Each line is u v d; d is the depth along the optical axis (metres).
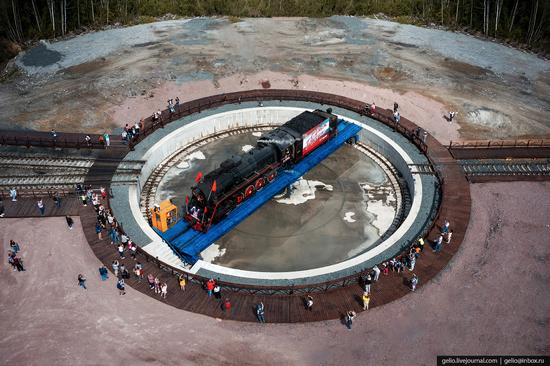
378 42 65.06
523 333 27.83
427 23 72.69
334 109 50.75
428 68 58.34
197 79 55.62
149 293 30.22
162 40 64.88
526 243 34.47
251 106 50.72
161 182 43.16
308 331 27.92
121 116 49.41
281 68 58.25
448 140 46.59
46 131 46.53
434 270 32.12
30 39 66.00
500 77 56.94
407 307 29.48
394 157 44.88
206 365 25.88
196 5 74.81
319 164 45.59
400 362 26.17
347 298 30.14
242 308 29.36
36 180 40.41
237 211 37.16
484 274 31.86
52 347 26.69
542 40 65.44
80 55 61.09
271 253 36.16
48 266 32.06
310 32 67.75
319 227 38.50
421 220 36.53
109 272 31.75
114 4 72.50
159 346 26.81
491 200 38.66
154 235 35.06
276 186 39.47
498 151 44.59
